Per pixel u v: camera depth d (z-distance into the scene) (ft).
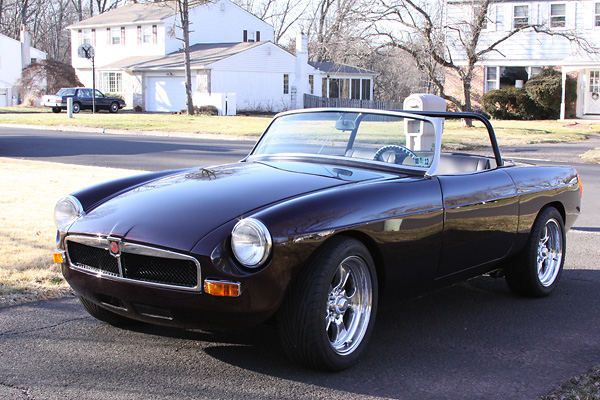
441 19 87.86
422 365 11.79
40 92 143.95
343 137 14.88
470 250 14.03
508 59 107.65
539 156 54.65
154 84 133.39
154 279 10.80
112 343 12.67
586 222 27.14
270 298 10.36
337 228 10.94
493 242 14.66
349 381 10.97
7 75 161.99
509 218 14.94
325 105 139.85
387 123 14.40
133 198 12.46
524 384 10.96
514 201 15.03
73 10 252.21
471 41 87.04
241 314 10.34
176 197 12.11
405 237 12.27
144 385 10.66
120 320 13.61
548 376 11.34
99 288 11.39
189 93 114.83
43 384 10.64
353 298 11.75
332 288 11.29
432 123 13.88
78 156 49.21
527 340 13.26
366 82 159.84
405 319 14.64
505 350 12.65
